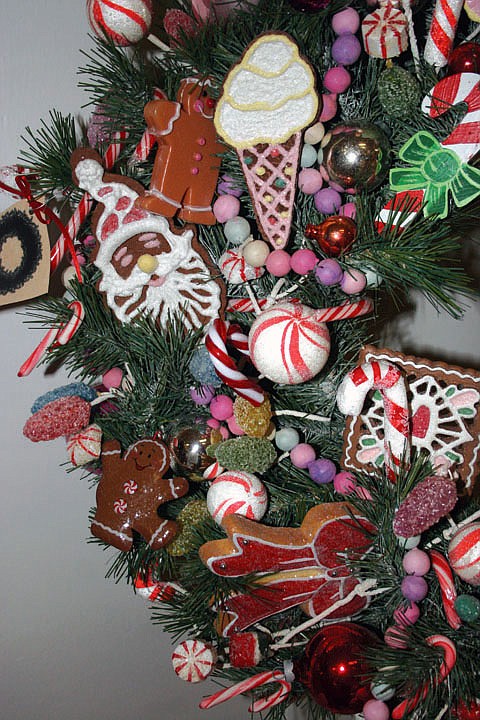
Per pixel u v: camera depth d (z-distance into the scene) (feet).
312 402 2.23
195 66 2.05
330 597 2.07
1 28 2.56
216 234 2.22
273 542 2.01
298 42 1.94
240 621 2.09
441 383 2.08
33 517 2.91
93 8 2.02
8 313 2.75
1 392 2.78
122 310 2.12
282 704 2.24
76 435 2.14
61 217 2.66
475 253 3.47
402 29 1.91
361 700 2.00
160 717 3.21
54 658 3.01
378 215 2.00
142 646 3.15
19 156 2.64
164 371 2.15
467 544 1.91
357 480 2.08
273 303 2.08
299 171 2.03
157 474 2.12
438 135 2.00
